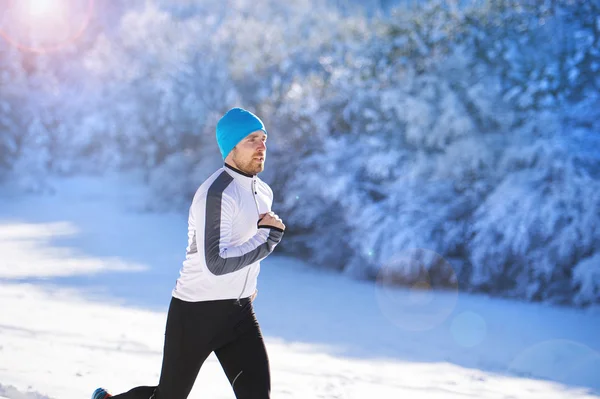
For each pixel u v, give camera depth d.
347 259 27.83
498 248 22.45
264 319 16.19
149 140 63.97
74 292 17.78
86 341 10.55
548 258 21.64
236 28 56.94
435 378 10.62
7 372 7.66
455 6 29.53
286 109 34.12
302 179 28.88
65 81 89.31
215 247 4.77
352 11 48.00
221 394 7.82
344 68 33.44
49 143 77.94
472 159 23.56
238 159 5.06
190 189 47.59
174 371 5.02
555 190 21.42
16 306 14.26
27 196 60.38
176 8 73.56
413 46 30.45
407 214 24.64
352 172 26.75
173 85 57.75
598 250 21.28
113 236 34.53
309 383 9.16
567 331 16.48
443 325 16.77
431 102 24.70
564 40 24.00
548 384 10.82
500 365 12.35
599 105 22.80
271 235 4.93
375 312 18.30
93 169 79.44
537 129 23.06
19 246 29.39
